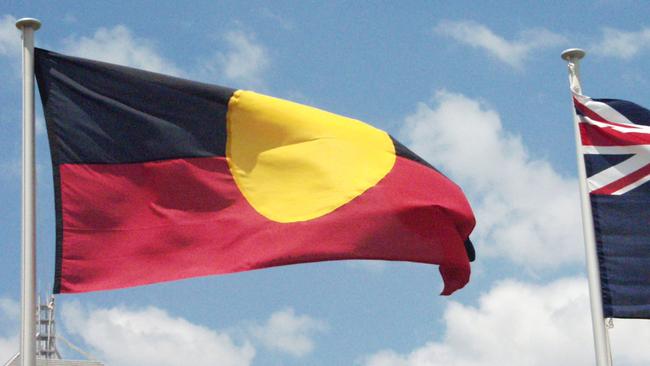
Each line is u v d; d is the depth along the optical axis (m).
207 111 22.50
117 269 21.52
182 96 22.42
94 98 22.11
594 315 24.03
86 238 21.53
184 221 21.98
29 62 21.69
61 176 21.75
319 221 22.27
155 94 22.31
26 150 21.27
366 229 22.41
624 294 24.19
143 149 22.09
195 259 21.84
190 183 22.20
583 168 24.84
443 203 22.89
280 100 22.89
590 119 25.11
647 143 24.86
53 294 21.19
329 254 22.12
